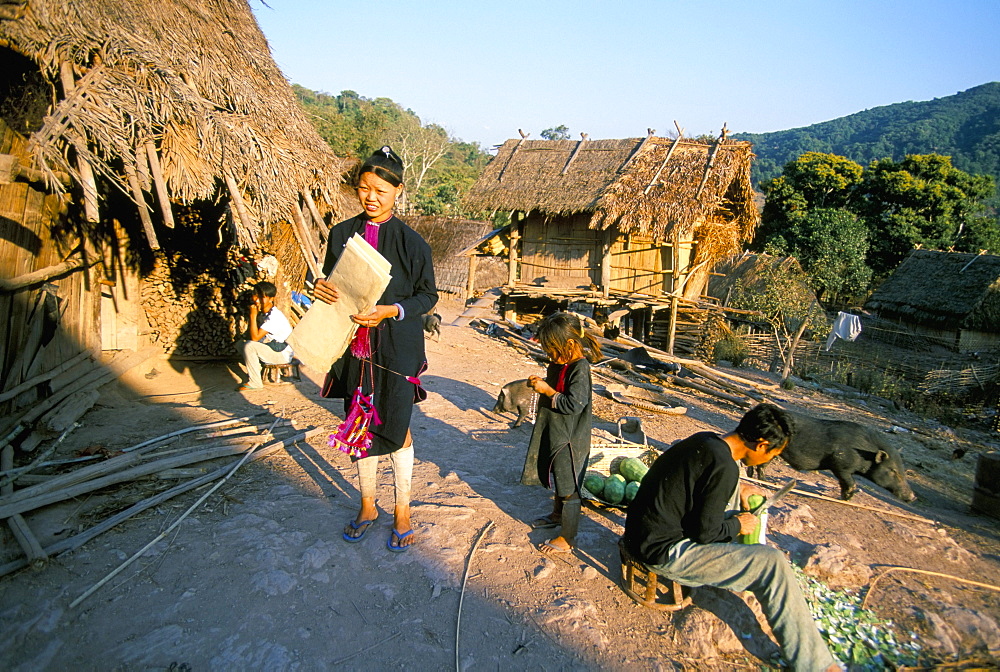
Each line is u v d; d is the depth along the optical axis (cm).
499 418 667
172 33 604
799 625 292
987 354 2236
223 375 727
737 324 2436
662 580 357
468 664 286
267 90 749
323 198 798
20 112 500
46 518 361
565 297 1647
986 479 576
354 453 348
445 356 1027
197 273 797
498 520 413
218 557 340
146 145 505
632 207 1447
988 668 326
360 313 309
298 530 374
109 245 685
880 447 541
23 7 468
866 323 2894
